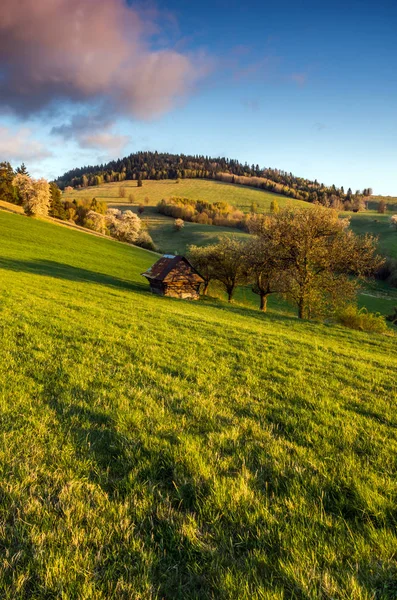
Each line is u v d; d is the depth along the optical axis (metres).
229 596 2.50
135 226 113.56
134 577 2.65
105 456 4.34
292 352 12.16
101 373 7.67
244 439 5.04
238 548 2.99
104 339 11.29
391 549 2.96
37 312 15.27
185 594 2.55
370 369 10.60
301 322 26.64
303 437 5.23
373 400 7.32
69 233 79.62
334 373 9.55
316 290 31.70
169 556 2.88
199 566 2.77
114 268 52.62
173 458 4.28
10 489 3.51
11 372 7.20
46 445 4.50
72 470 3.99
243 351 11.44
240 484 3.75
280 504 3.57
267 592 2.47
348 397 7.37
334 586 2.54
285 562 2.79
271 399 6.90
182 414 5.78
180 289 38.59
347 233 31.27
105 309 19.14
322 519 3.33
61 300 20.34
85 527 3.14
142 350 10.25
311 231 31.00
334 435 5.30
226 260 40.66
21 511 3.28
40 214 89.62
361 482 3.96
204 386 7.41
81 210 126.62
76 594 2.47
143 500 3.50
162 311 21.14
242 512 3.42
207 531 3.19
